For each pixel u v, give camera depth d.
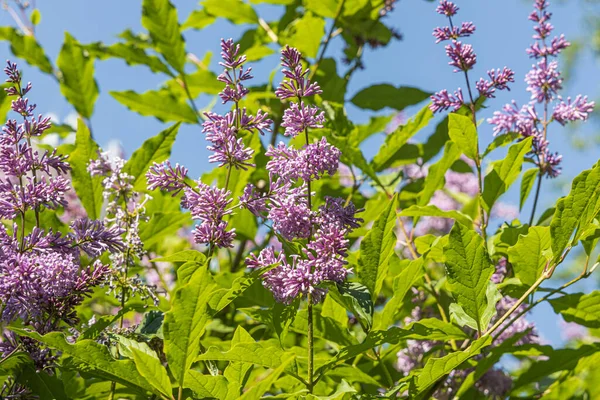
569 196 1.04
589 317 1.15
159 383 0.94
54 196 1.01
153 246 1.44
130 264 1.08
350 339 1.11
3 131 1.01
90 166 1.13
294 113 1.00
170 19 1.60
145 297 1.07
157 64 1.64
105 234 1.03
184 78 1.62
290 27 1.73
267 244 1.48
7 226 1.22
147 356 0.93
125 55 1.61
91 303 1.40
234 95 1.00
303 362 1.09
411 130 1.41
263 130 1.01
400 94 1.62
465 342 1.21
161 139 1.28
